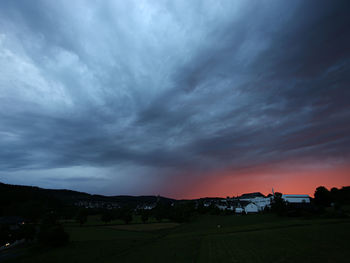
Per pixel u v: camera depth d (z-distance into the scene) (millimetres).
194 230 72000
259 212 121062
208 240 45844
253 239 40094
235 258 28641
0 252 57281
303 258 24375
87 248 50156
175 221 118625
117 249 46531
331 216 63781
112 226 103125
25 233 66438
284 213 82438
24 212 135500
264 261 25484
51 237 54719
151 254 38469
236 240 41406
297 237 36781
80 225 109812
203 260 29984
